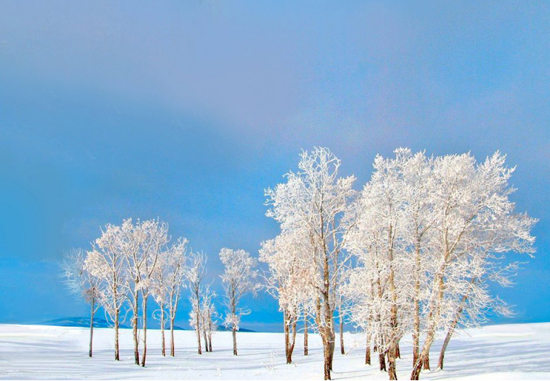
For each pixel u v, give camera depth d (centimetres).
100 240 3481
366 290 2256
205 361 3691
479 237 2244
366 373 2447
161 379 2408
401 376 2238
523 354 2966
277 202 2345
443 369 2417
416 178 2262
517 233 2125
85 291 3978
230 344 5728
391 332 2073
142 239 3412
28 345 4578
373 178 2262
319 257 2397
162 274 4059
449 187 2139
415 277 2102
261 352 4603
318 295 2330
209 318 4816
